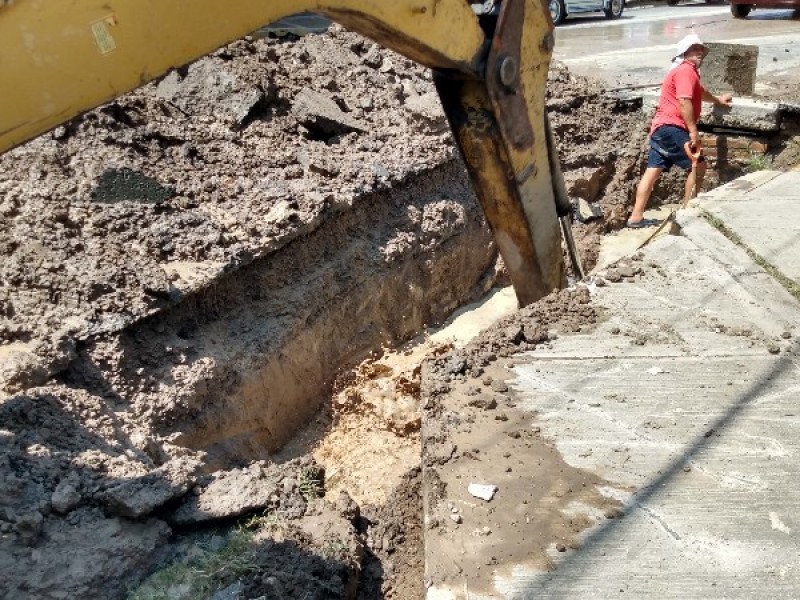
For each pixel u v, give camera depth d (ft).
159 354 12.86
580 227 22.74
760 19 44.29
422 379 10.16
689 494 8.06
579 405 9.48
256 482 10.48
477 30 10.16
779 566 7.20
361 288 16.98
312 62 22.04
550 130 12.38
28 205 14.32
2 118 5.68
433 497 8.17
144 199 15.28
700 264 12.75
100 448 10.46
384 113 20.93
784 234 13.38
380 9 8.59
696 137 21.88
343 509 10.71
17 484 9.16
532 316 11.35
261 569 9.16
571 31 42.19
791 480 8.19
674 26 42.93
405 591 10.02
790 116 23.09
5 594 8.25
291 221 15.56
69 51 5.88
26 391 10.87
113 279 13.25
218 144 17.69
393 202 18.54
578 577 7.18
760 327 10.97
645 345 10.66
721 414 9.20
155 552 9.28
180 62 6.63
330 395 15.94
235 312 14.56
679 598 6.93
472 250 20.15
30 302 12.65
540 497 8.11
